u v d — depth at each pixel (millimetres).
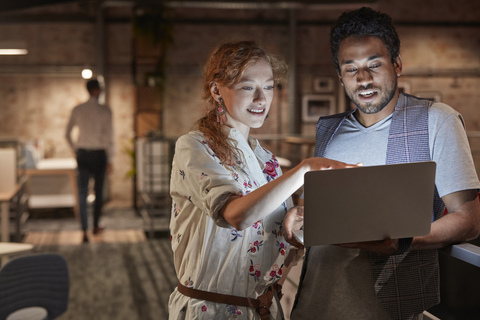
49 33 9383
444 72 10289
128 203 9578
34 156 8039
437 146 1533
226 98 1595
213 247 1552
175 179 1608
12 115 9344
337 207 1322
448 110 1552
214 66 1610
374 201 1342
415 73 10234
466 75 10328
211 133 1594
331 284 1682
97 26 9367
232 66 1558
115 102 9617
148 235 6793
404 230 1398
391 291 1589
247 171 1626
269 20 10016
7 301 2590
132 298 4473
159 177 7793
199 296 1564
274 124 10117
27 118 9367
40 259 2686
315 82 10164
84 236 6461
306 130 10180
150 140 7070
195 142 1577
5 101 9312
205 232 1549
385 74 1551
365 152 1670
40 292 2699
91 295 4535
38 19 9305
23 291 2641
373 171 1312
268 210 1373
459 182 1487
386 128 1640
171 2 7594
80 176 6484
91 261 5582
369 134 1668
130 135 9641
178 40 9812
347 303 1648
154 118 8625
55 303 2756
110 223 7648
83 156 6457
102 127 6477
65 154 9461
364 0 7074
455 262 1718
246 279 1581
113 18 9531
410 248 1479
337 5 7160
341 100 10180
